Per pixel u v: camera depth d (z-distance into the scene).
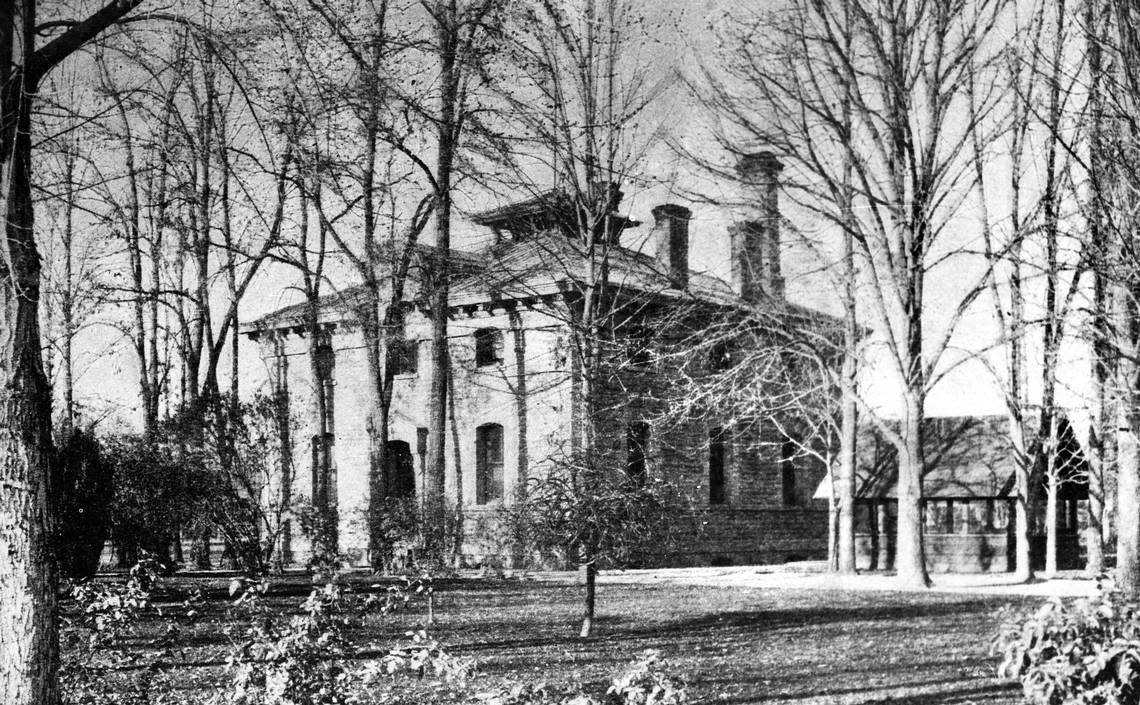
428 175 27.14
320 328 39.44
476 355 36.12
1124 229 16.27
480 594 22.80
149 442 22.12
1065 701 6.17
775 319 28.52
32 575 7.86
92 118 9.77
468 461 35.84
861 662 13.95
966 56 25.73
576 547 15.48
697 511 32.88
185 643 13.91
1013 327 24.98
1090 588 24.03
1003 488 29.45
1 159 8.04
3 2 8.12
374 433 28.62
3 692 7.74
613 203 26.91
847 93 26.34
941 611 19.91
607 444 27.28
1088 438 27.03
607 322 29.72
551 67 25.73
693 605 21.05
